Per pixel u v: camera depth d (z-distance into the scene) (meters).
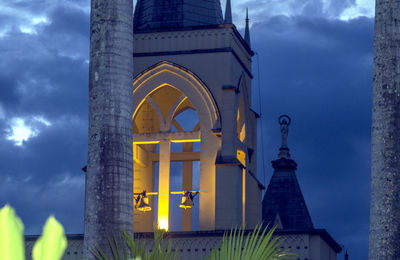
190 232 27.91
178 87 33.75
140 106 34.06
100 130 16.12
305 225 35.31
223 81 33.56
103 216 15.75
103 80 16.25
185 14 34.72
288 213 35.62
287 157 37.28
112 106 16.20
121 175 16.00
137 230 35.09
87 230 15.88
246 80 36.03
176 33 34.19
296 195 36.12
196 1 35.22
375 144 15.06
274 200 36.06
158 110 33.91
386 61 15.14
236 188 32.06
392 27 15.23
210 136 33.06
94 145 16.12
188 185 37.38
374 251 14.84
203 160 32.88
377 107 15.13
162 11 34.88
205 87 33.47
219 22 35.28
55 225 1.43
